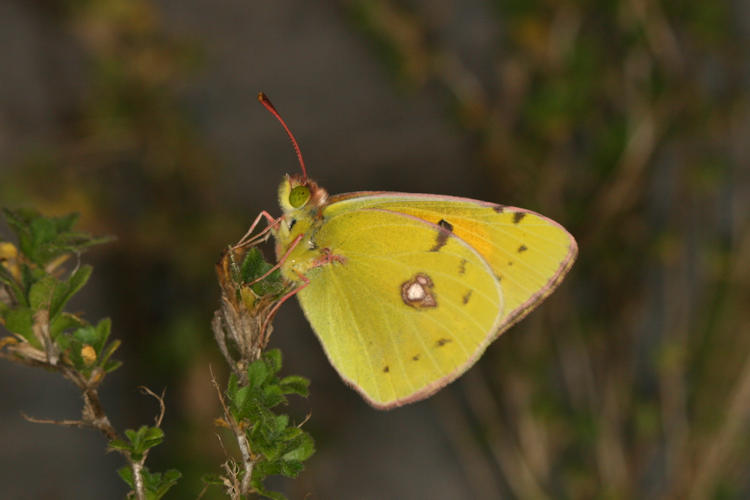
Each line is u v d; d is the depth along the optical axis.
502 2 0.33
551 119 0.33
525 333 0.34
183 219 0.36
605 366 0.34
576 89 0.33
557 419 0.34
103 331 0.25
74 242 0.25
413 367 0.29
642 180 0.33
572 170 0.33
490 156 0.34
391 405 0.29
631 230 0.33
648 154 0.33
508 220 0.29
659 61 0.33
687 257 0.34
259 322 0.25
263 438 0.25
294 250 0.28
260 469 0.25
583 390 0.34
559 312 0.34
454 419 0.37
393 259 0.29
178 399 0.36
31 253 0.25
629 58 0.33
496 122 0.33
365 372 0.29
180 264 0.37
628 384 0.34
